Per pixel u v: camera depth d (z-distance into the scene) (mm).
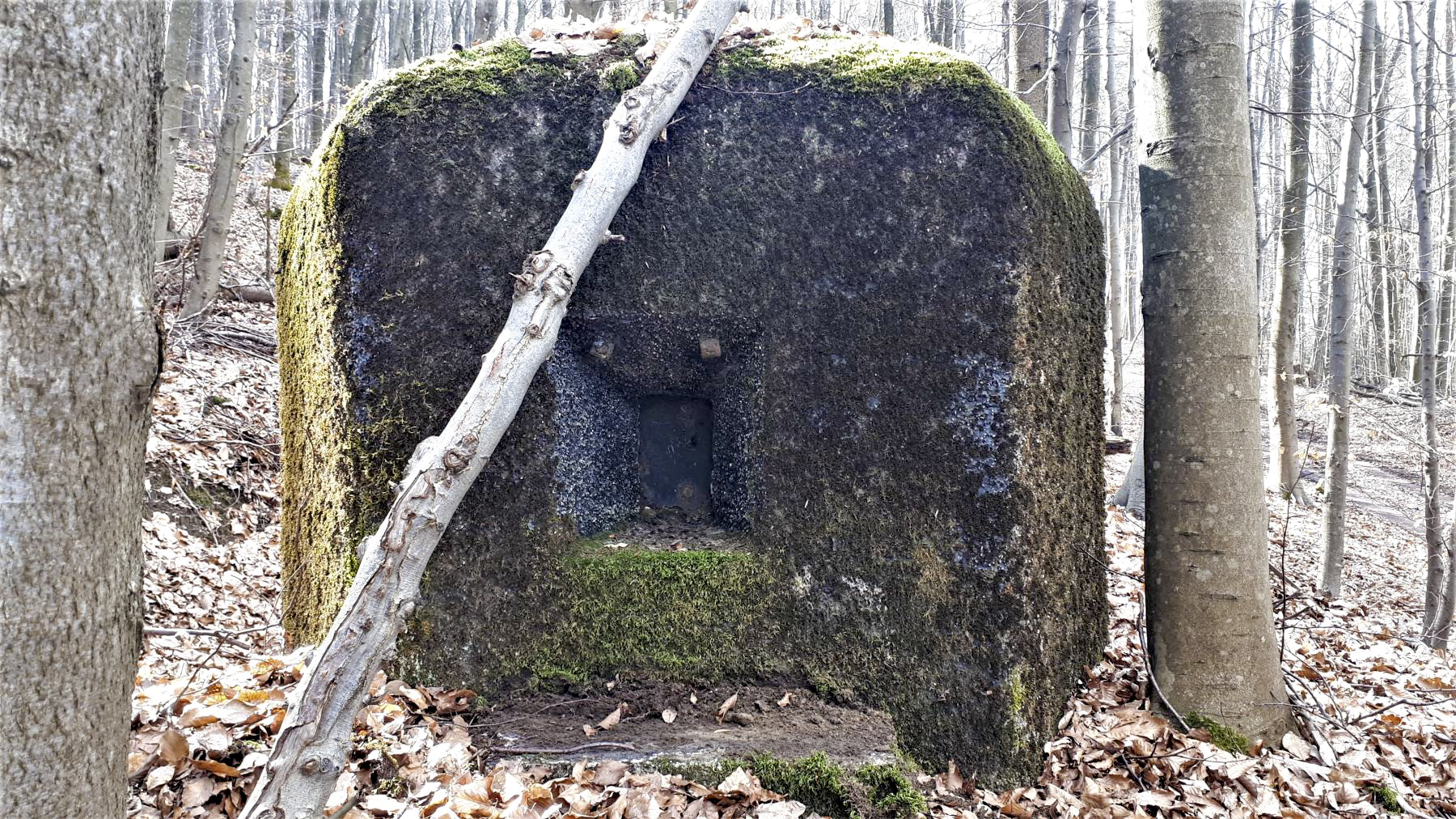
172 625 4277
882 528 2953
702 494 3539
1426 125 10219
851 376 2965
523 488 2961
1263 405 16109
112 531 1429
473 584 2934
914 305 2934
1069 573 3230
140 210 1429
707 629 2998
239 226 10961
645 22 3387
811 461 2988
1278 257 9125
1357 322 18484
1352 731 3504
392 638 2160
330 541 3008
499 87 2953
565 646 2975
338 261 2908
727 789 2477
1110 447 11406
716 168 2975
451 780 2418
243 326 7809
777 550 3000
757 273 2979
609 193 2678
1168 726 3215
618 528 3330
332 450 2990
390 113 2902
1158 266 3428
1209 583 3289
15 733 1321
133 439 1461
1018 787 2846
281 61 13312
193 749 2295
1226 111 3311
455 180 2906
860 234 2947
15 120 1239
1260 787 2928
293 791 1946
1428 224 6543
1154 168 3438
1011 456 2885
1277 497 9477
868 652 2953
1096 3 8789
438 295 2900
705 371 3305
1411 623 6859
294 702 2031
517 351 2461
